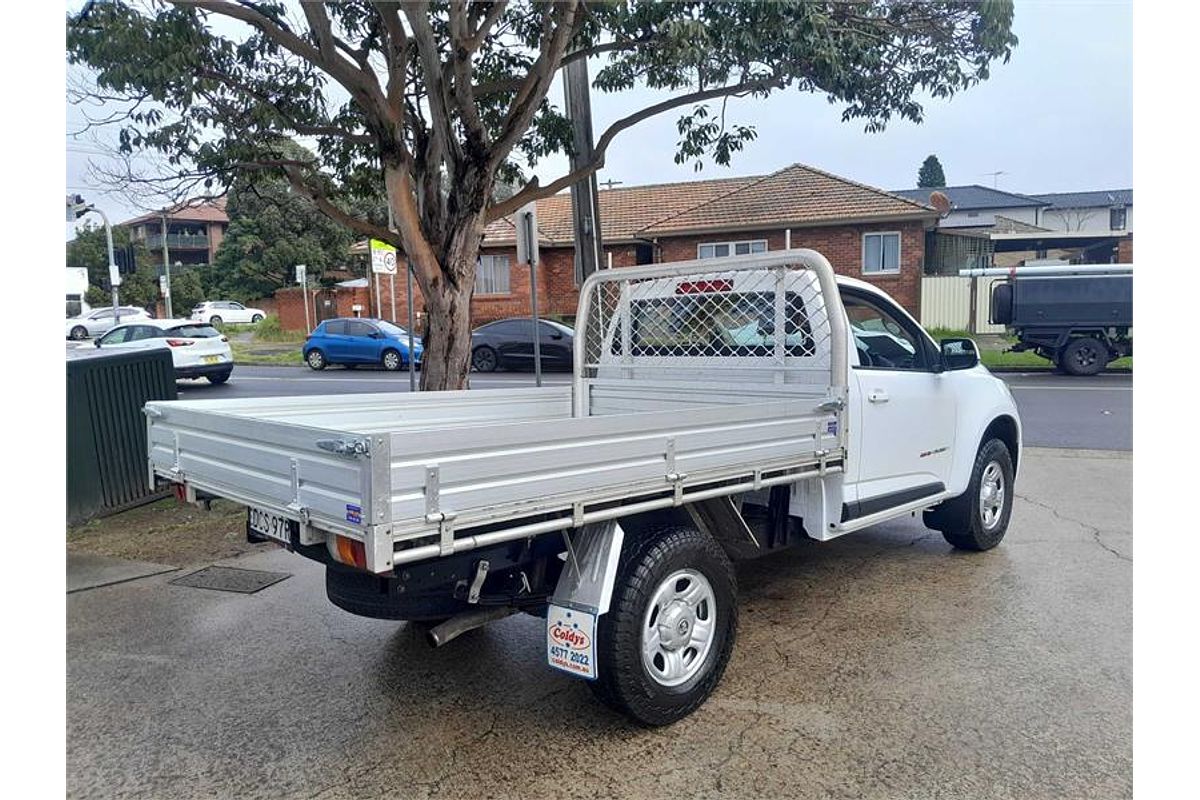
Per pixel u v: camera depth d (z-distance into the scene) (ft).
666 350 16.79
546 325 67.82
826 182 82.38
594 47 25.00
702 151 28.37
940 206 88.58
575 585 10.77
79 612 16.38
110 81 20.04
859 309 15.84
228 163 25.82
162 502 25.21
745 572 18.10
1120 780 9.82
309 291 104.53
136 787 10.17
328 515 8.77
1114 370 59.62
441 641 10.44
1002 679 12.59
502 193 71.92
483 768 10.47
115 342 58.65
